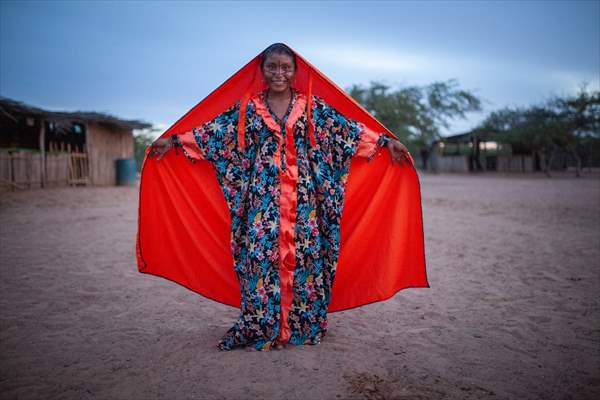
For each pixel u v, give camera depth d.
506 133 40.09
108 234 8.38
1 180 16.95
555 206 13.30
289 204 3.03
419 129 36.38
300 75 3.44
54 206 12.88
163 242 3.44
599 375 2.84
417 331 3.63
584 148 41.22
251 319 3.04
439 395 2.56
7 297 4.48
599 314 4.03
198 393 2.55
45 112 18.41
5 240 7.59
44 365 2.95
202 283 3.45
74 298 4.49
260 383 2.65
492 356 3.12
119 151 24.45
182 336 3.48
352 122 3.26
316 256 3.15
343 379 2.72
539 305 4.32
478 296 4.65
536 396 2.58
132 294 4.68
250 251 3.00
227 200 3.19
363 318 3.97
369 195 3.48
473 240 8.10
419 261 3.49
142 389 2.61
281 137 3.04
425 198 16.62
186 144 3.21
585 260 6.30
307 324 3.21
